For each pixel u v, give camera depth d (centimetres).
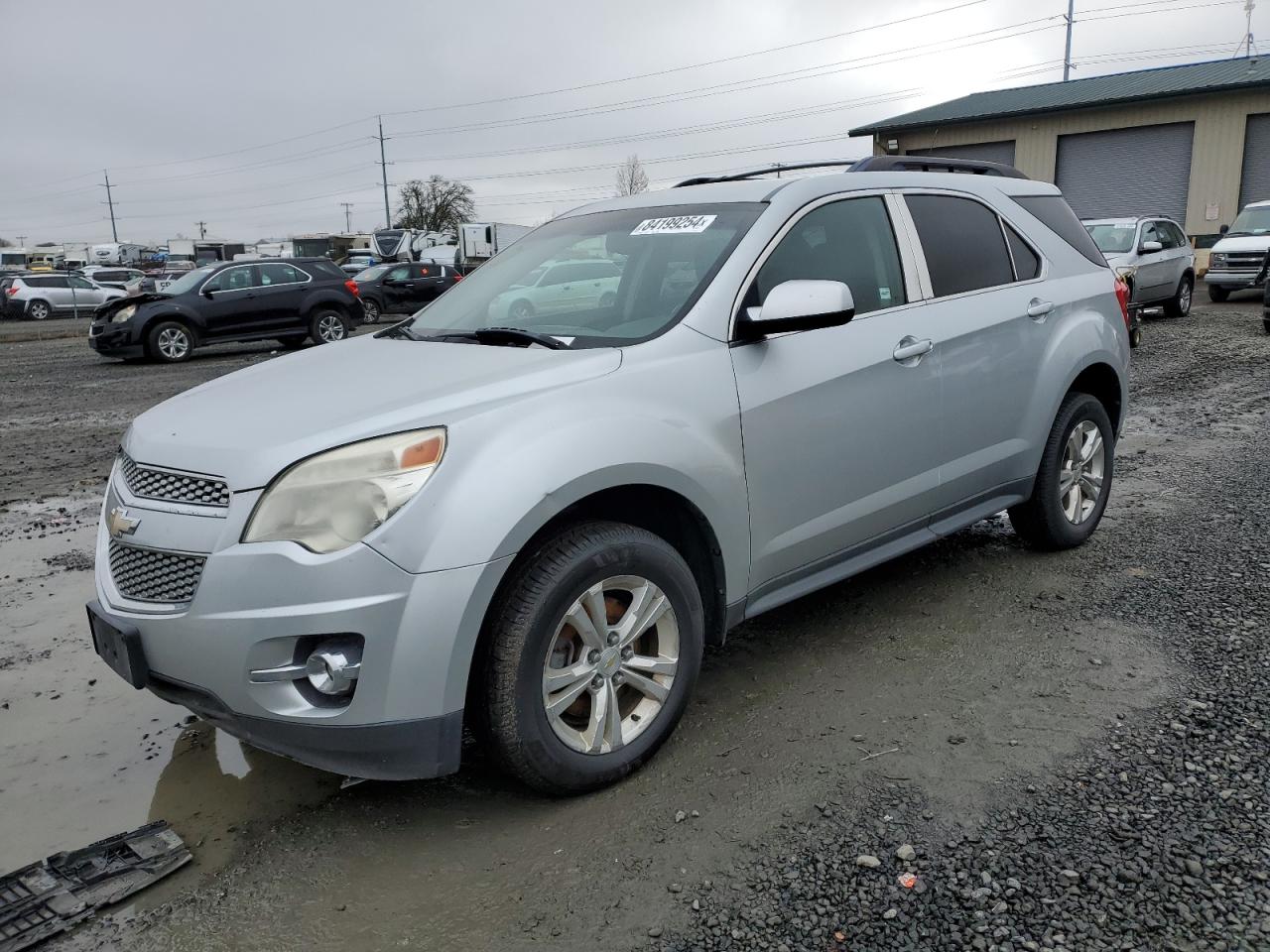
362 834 279
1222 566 450
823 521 350
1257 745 296
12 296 3338
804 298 311
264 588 247
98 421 1054
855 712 332
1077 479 472
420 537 249
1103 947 217
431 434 259
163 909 249
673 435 295
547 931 234
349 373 319
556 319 352
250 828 286
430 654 250
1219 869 241
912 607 421
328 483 252
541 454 265
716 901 240
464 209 7512
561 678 277
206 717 270
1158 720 314
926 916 230
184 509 264
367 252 5006
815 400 338
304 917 244
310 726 251
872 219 383
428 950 230
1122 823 260
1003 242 438
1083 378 481
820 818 271
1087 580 442
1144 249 1452
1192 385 994
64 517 652
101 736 348
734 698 347
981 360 404
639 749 296
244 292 1725
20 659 416
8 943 234
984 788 281
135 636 267
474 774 309
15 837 287
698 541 321
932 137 3195
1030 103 3036
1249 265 1933
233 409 296
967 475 407
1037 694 337
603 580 281
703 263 338
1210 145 2730
